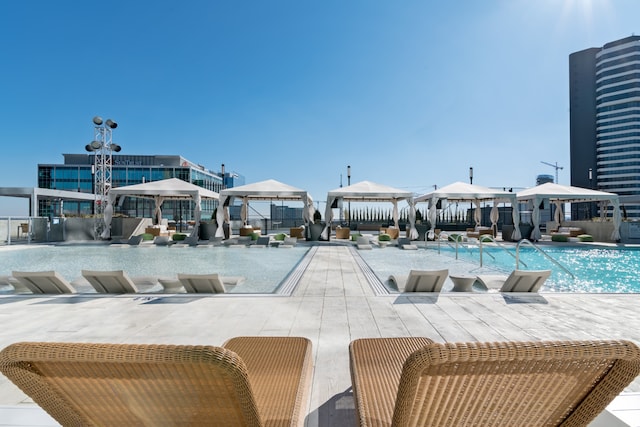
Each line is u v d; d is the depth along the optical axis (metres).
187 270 9.17
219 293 5.45
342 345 3.23
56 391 1.09
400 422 1.06
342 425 1.99
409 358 0.96
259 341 2.48
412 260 11.15
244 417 1.10
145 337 3.47
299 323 3.91
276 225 28.30
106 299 5.04
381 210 30.39
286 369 2.01
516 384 1.07
